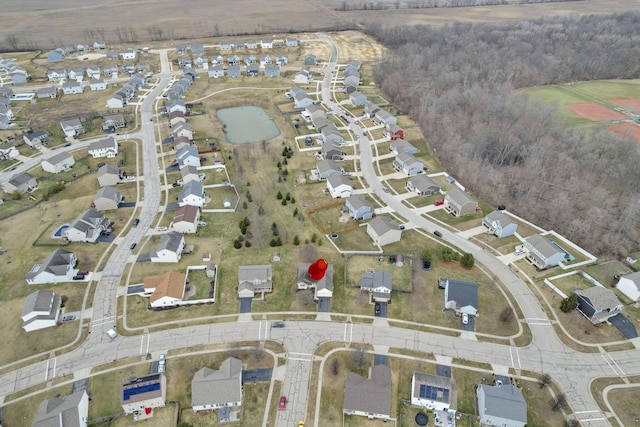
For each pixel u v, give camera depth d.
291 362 68.44
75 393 61.97
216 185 113.75
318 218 101.62
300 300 79.00
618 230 97.12
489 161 125.88
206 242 93.69
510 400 59.72
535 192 108.75
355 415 61.53
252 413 61.34
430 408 62.12
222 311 77.12
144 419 60.69
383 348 70.75
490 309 77.81
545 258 85.25
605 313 74.88
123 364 67.88
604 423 60.59
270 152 129.50
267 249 91.69
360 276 84.06
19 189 109.12
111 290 81.12
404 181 116.56
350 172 120.25
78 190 111.81
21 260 87.94
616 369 67.75
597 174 114.94
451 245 93.25
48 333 72.69
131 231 96.75
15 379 65.88
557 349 70.75
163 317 75.81
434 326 74.62
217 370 65.69
